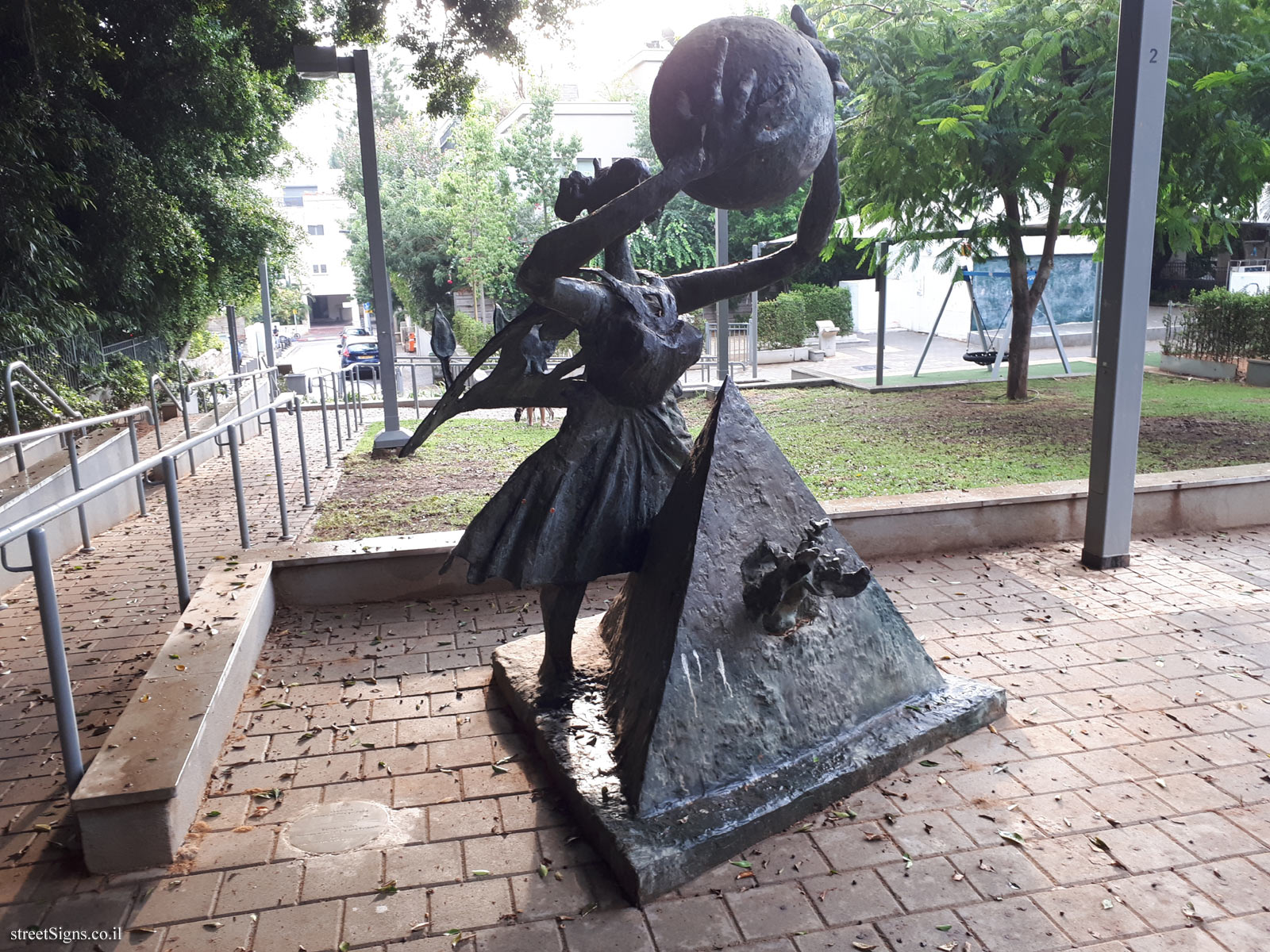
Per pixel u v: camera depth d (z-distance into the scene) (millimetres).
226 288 16625
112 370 12297
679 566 3572
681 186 3004
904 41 12312
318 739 4078
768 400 15602
